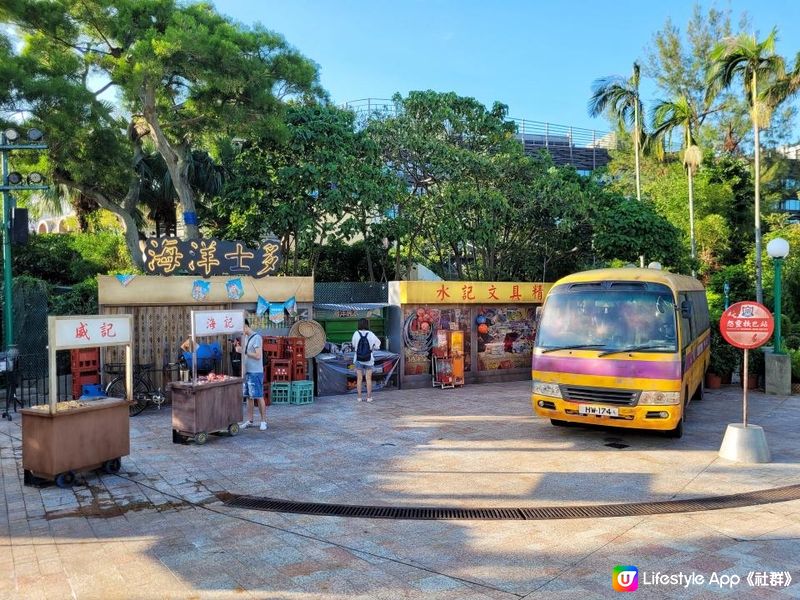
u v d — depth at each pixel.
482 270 19.66
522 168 18.11
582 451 8.20
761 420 10.34
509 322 15.45
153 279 11.63
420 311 14.15
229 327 9.24
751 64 19.23
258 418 10.46
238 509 6.07
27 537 5.33
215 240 12.34
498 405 11.75
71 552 5.00
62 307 15.53
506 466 7.51
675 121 22.94
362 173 16.09
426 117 18.28
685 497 6.32
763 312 7.65
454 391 13.59
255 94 14.23
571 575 4.53
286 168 15.12
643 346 8.30
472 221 17.23
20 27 14.14
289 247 17.33
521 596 4.20
